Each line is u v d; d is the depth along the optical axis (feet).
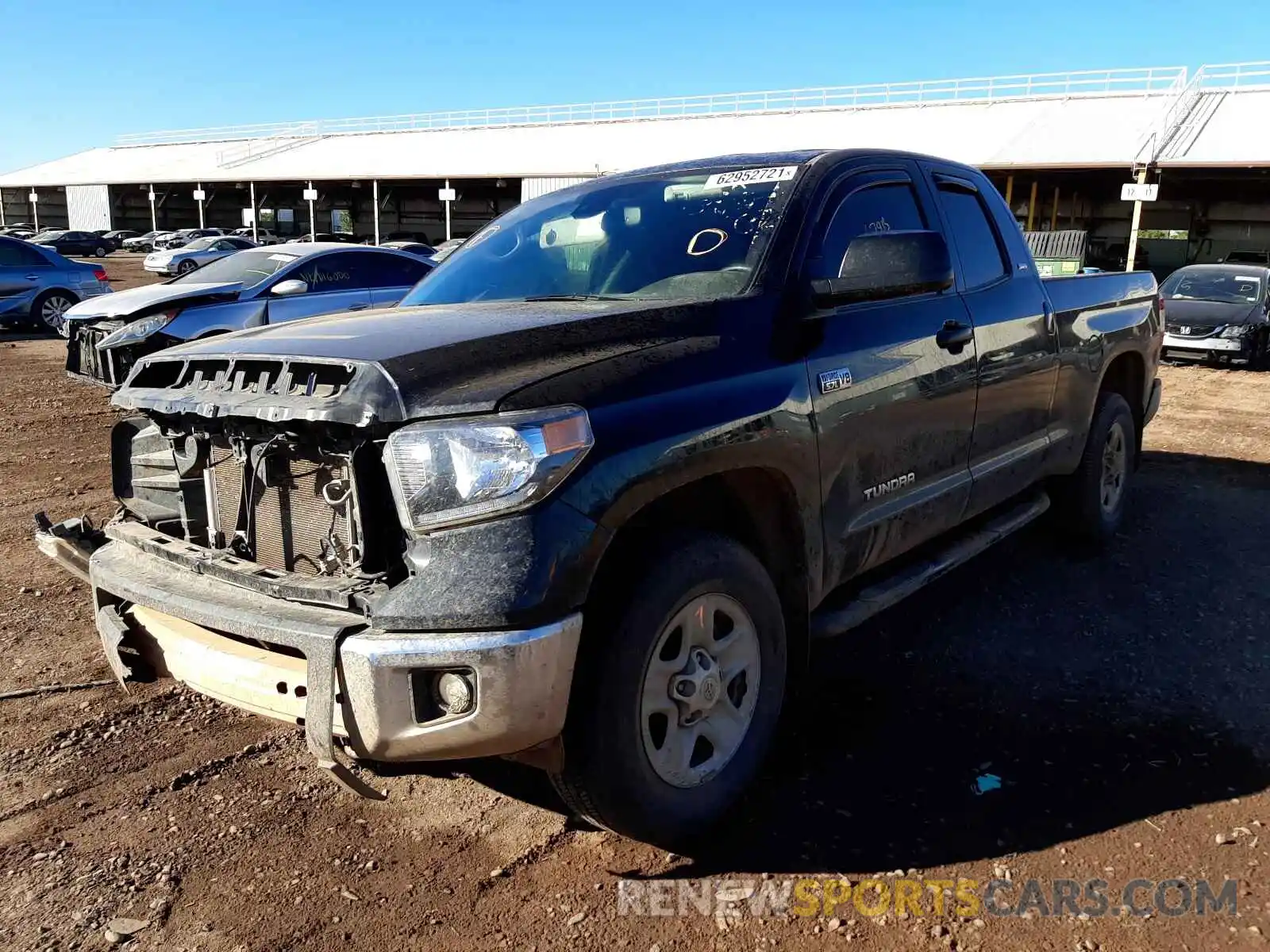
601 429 7.88
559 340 8.58
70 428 29.04
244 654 8.38
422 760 7.67
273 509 8.80
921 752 10.83
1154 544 18.28
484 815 9.83
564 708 7.65
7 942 7.97
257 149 193.16
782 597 10.37
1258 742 11.00
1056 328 14.98
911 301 11.93
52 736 11.31
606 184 13.10
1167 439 28.99
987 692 12.30
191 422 9.36
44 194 236.63
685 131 138.72
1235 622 14.51
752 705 9.53
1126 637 13.97
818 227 10.96
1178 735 11.16
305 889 8.63
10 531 18.76
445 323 9.37
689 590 8.54
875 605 11.42
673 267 10.89
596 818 8.54
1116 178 106.42
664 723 8.78
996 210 14.62
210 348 9.52
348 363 8.00
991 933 7.96
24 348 48.24
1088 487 16.88
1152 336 18.63
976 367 12.75
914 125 118.01
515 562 7.32
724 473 9.19
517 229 13.17
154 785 10.34
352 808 9.95
